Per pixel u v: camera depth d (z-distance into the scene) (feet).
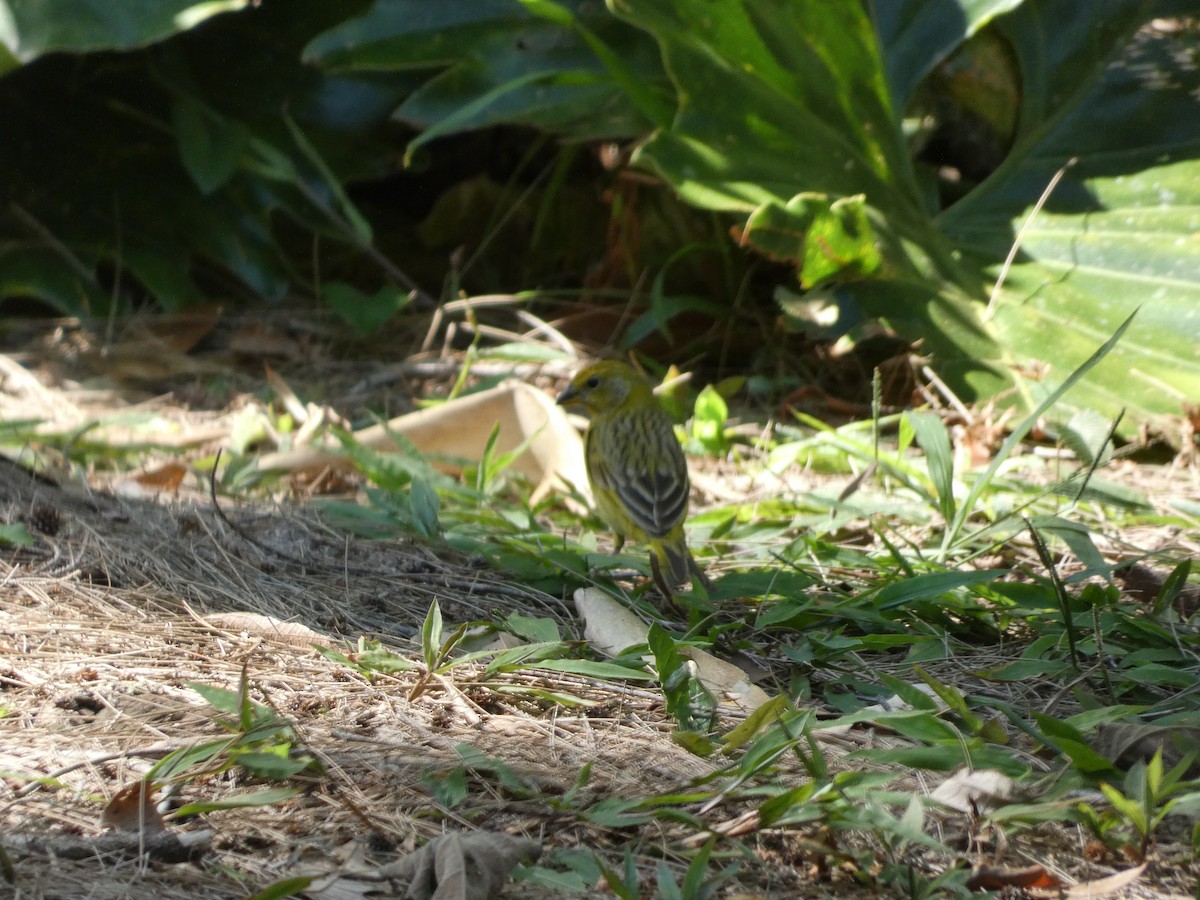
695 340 45.27
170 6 41.57
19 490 27.17
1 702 17.97
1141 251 37.40
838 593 24.67
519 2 42.06
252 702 18.19
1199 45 38.70
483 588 25.07
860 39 38.04
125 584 23.52
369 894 13.53
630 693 19.65
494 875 13.58
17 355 45.19
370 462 30.86
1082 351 36.96
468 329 46.39
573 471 32.37
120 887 13.35
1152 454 35.88
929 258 39.11
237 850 14.43
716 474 35.04
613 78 40.98
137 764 16.19
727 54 38.50
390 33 42.09
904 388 40.06
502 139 55.16
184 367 43.88
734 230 38.91
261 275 49.29
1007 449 26.37
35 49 40.75
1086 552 24.34
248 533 27.12
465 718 18.29
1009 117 41.96
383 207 56.24
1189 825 15.62
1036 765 17.35
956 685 20.79
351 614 23.18
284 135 49.75
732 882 14.08
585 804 15.64
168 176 50.65
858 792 15.38
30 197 49.62
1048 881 13.94
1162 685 20.68
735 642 22.35
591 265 51.88
